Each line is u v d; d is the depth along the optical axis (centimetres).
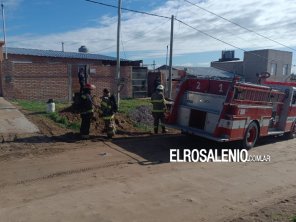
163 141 1147
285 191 719
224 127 999
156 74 2647
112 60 3219
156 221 544
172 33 1948
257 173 844
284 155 1064
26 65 1909
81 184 693
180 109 1162
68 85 2059
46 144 992
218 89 1042
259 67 4462
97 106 1289
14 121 1238
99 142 1061
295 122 1360
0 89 1886
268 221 566
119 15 1585
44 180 706
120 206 593
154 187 697
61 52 3294
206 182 749
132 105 1781
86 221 531
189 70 4106
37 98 1959
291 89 1279
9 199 604
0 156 855
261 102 1118
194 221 551
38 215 545
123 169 808
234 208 613
